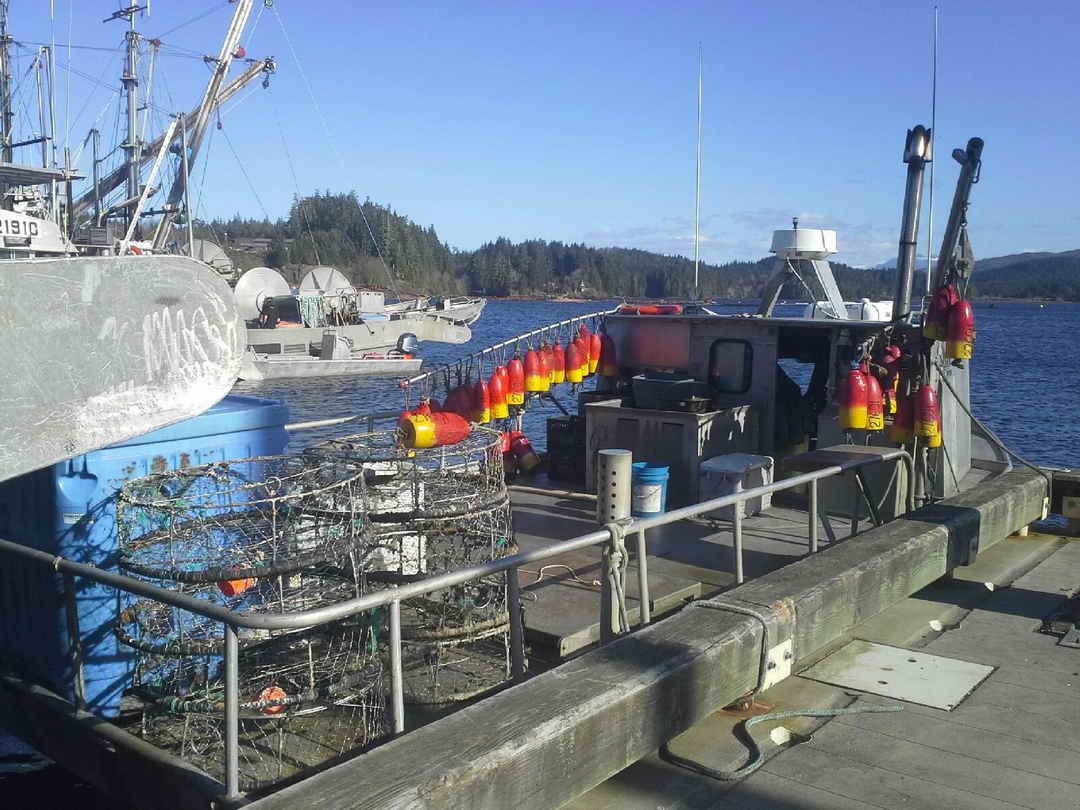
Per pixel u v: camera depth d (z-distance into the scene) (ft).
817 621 15.64
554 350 30.40
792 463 21.99
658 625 14.05
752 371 28.71
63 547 13.97
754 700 14.76
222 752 13.16
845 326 26.32
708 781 12.42
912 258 24.82
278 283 159.33
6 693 14.97
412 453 19.33
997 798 11.94
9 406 7.84
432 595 16.39
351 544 13.99
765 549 23.11
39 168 78.84
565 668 12.36
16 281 7.80
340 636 14.66
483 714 11.01
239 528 14.97
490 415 29.07
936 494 25.71
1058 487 26.22
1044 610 19.49
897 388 24.88
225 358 9.25
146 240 148.56
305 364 143.13
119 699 14.19
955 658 16.78
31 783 16.29
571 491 29.35
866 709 14.56
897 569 18.02
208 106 145.28
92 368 8.31
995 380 135.03
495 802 10.02
